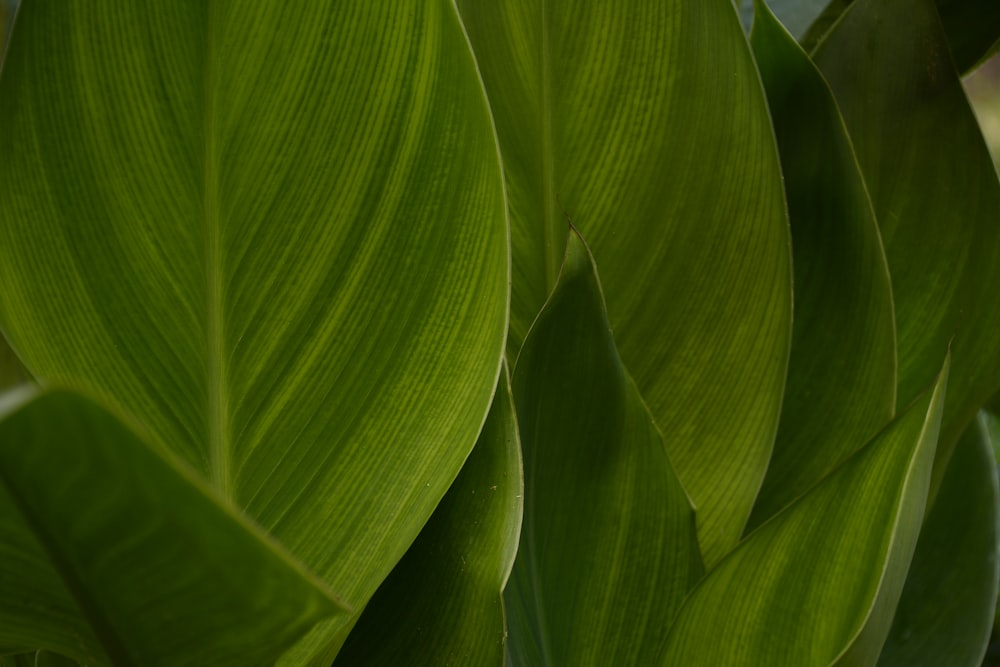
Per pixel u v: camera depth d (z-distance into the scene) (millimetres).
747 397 806
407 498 683
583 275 747
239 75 681
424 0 679
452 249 688
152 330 688
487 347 686
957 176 854
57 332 683
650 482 771
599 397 761
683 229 795
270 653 627
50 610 628
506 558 710
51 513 543
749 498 817
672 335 804
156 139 682
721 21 775
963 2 900
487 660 710
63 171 680
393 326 689
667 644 760
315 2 678
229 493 689
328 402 690
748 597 747
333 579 683
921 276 866
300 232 687
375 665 721
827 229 840
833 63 885
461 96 683
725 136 784
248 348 689
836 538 736
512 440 715
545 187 806
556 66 791
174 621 619
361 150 685
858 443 837
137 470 479
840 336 838
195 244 687
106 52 677
